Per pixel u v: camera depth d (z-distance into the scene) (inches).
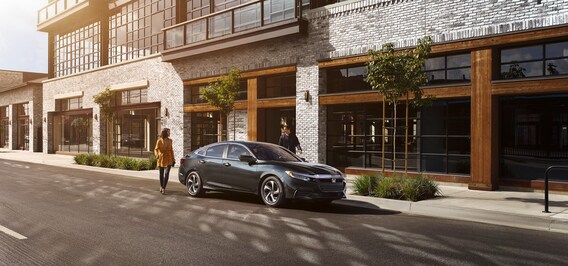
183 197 458.3
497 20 478.0
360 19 593.6
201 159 458.9
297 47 660.1
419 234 288.0
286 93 692.7
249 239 271.3
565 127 443.5
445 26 515.8
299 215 355.9
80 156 935.0
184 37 845.8
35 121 1443.2
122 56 1096.2
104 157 871.7
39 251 239.6
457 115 515.2
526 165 471.2
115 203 412.2
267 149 436.8
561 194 441.4
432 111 534.9
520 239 275.6
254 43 716.7
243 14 737.6
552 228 310.5
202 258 228.8
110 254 235.1
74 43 1289.4
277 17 682.8
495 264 221.5
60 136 1334.9
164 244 257.6
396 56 444.8
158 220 330.3
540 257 234.8
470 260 228.1
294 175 382.9
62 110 1322.6
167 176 488.4
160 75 922.7
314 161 636.1
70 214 351.9
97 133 1136.8
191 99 861.2
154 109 951.0
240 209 383.2
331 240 269.9
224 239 271.0
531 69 463.8
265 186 401.4
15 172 738.2
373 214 363.9
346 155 619.2
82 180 621.3
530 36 450.6
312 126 639.1
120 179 645.9
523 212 343.9
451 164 519.8
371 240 270.5
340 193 390.6
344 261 224.8
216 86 653.9
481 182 481.1
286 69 673.0
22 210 367.9
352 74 612.1
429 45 441.1
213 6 827.4
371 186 441.1
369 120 593.3
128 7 1074.7
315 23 639.1
